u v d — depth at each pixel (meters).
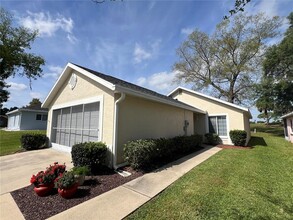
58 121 9.23
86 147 5.12
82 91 7.60
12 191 4.02
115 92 5.80
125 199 3.58
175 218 2.89
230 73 21.16
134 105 6.64
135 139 6.54
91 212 3.10
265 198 3.64
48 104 10.16
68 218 2.91
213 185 4.32
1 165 6.11
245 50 19.84
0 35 18.14
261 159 7.32
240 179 4.77
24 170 5.54
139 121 6.83
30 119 22.59
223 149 10.18
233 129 12.30
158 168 5.84
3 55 18.02
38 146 9.31
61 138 8.77
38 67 20.94
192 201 3.48
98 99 6.63
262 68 20.70
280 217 2.96
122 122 6.02
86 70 7.33
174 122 9.54
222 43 20.81
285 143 13.30
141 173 5.25
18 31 18.88
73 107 8.16
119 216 2.97
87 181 4.54
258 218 2.92
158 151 6.35
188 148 9.23
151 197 3.68
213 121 13.41
